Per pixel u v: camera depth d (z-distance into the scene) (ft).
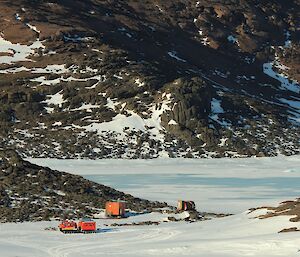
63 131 547.90
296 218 184.03
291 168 453.58
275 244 155.12
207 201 277.03
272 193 310.65
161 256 150.92
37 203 225.35
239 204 266.36
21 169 249.14
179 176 390.42
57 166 440.45
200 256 148.77
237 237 172.24
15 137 534.78
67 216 215.51
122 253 155.74
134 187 327.67
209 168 447.42
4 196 225.56
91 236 183.42
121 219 216.74
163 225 204.85
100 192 249.34
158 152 514.27
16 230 191.93
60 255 154.20
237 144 542.98
